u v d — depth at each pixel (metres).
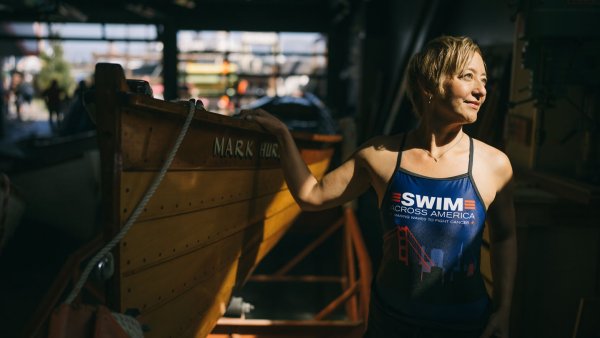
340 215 5.52
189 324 2.44
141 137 1.76
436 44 1.64
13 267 5.14
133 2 15.42
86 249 3.11
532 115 3.95
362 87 12.90
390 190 1.68
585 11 3.12
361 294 3.09
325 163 4.41
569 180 3.25
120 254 1.77
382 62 13.03
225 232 2.55
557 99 3.51
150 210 1.90
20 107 21.53
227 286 2.79
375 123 11.81
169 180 1.97
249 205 2.76
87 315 1.45
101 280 1.66
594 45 3.23
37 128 18.03
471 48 1.60
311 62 21.98
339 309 4.61
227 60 16.69
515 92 4.24
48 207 5.72
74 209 5.77
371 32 13.65
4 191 3.03
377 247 5.73
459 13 8.33
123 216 1.74
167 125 1.88
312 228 5.53
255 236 3.03
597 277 3.20
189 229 2.20
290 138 1.96
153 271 2.01
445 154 1.66
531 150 3.85
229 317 3.17
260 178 2.79
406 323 1.66
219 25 16.52
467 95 1.59
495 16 6.49
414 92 1.74
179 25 16.39
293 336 3.00
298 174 1.90
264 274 5.41
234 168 2.46
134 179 1.77
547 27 3.15
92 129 9.09
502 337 1.70
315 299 4.81
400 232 1.66
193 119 1.97
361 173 1.80
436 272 1.62
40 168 5.70
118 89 1.61
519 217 3.14
